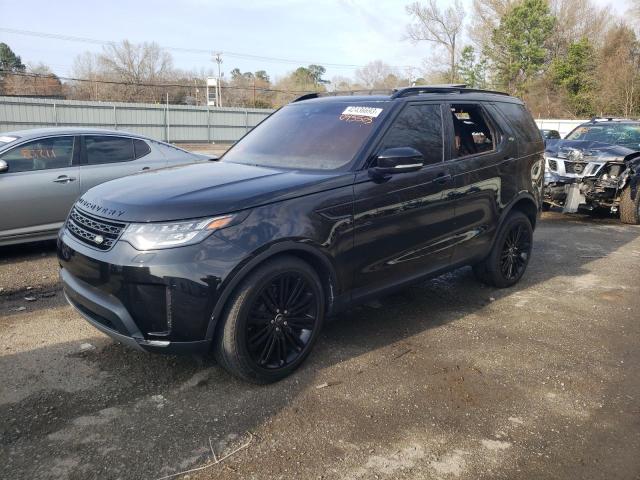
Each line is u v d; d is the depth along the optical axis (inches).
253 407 128.0
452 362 154.5
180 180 143.8
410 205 164.4
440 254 181.3
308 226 137.4
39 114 1283.2
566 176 388.8
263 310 134.0
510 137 210.8
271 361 138.5
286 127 182.7
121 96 2416.3
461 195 183.9
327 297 150.1
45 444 112.7
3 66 2679.6
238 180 141.7
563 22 2178.9
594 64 1926.7
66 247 137.9
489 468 109.3
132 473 104.9
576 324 185.9
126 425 119.9
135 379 139.3
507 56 2022.6
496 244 209.9
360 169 153.0
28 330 168.9
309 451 112.8
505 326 182.4
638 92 1684.3
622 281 238.2
